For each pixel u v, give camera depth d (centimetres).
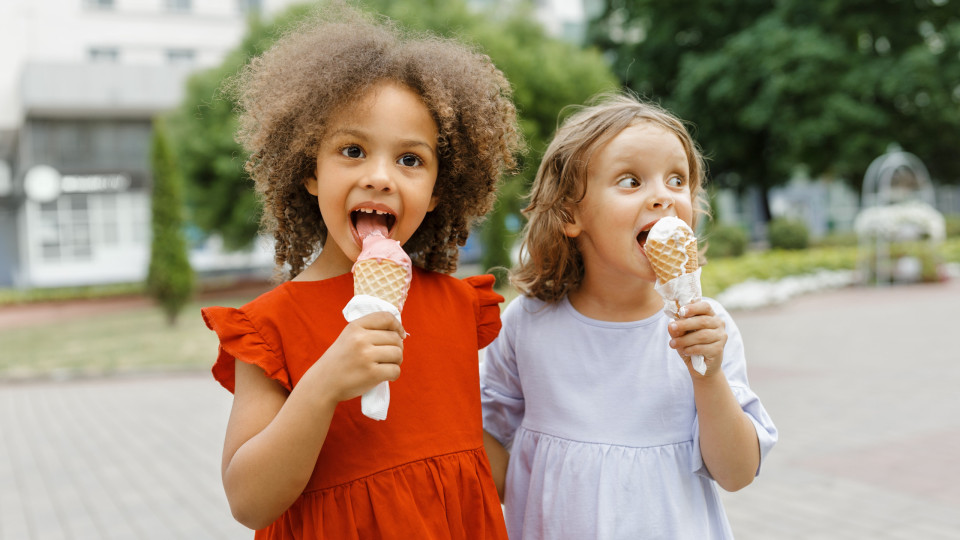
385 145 133
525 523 169
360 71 133
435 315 151
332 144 134
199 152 1780
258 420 131
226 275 2517
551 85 1573
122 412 717
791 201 3366
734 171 2348
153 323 1467
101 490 481
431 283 157
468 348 154
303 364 135
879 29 1916
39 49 2430
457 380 149
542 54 1644
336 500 133
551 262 173
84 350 1124
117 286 2281
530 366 175
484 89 153
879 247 1630
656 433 160
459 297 159
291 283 143
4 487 493
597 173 157
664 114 164
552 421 169
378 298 118
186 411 709
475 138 149
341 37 140
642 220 153
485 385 186
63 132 2338
